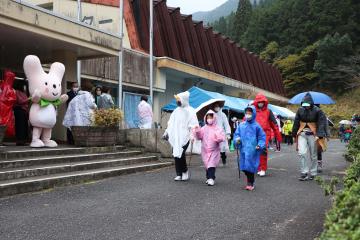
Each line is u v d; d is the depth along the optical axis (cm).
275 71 4919
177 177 942
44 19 1071
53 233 521
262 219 604
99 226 555
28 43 1191
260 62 4238
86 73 1644
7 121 1023
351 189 389
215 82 2694
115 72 1800
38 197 727
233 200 732
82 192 779
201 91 1825
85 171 942
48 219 585
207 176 895
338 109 5409
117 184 876
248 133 842
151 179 955
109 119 1180
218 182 930
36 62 1046
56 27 1112
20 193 746
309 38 6419
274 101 4231
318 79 6103
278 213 642
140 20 2169
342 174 1095
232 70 3291
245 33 7431
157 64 2077
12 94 1035
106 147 1172
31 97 1037
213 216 617
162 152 1292
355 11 6266
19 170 808
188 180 949
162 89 2130
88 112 1190
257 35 7088
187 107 956
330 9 6312
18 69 1498
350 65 5681
